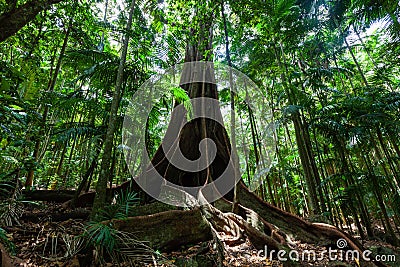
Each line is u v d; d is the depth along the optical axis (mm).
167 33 6293
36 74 3990
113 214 2480
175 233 3057
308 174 5207
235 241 3402
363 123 4980
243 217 3867
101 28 5586
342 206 5238
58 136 3729
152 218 3027
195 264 2596
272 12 4918
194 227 3246
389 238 5316
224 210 4168
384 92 5320
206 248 2959
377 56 7879
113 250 2244
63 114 4637
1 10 2934
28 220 3402
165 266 2375
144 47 5211
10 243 2078
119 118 4121
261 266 2826
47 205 4395
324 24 7195
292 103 5527
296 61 7598
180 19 5520
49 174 7047
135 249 2346
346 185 5402
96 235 2053
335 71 6945
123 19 5695
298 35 6398
